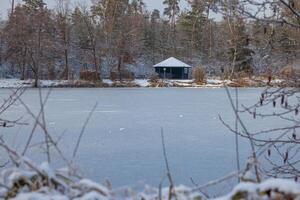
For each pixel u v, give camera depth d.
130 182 9.92
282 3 4.85
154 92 44.06
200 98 36.22
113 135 17.27
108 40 61.59
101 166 11.64
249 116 22.78
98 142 15.47
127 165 11.74
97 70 54.62
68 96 38.41
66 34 58.62
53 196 2.53
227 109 26.98
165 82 52.75
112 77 56.78
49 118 22.78
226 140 15.68
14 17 50.22
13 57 52.69
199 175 10.68
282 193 2.46
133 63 65.12
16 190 2.64
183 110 27.11
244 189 2.49
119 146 14.70
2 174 2.70
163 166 11.73
